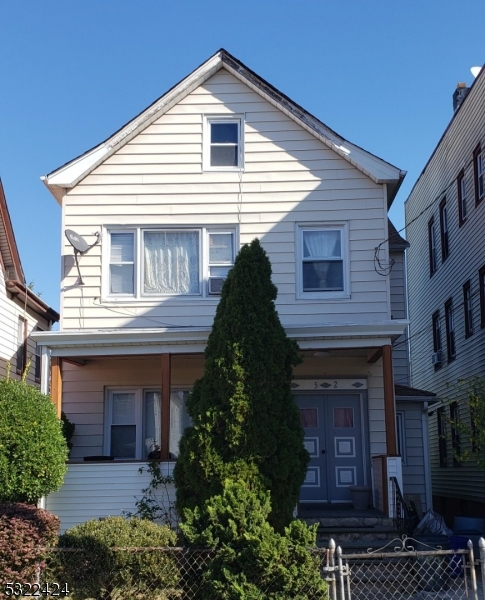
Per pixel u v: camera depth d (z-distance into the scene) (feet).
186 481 41.04
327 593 25.98
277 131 52.19
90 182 51.80
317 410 53.52
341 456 52.90
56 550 28.43
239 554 26.18
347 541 42.55
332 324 46.98
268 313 42.37
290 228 51.13
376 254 50.49
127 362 54.13
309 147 51.88
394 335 47.37
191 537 27.53
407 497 57.82
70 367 54.44
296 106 51.70
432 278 82.74
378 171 50.85
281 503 39.93
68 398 54.08
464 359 68.80
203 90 52.75
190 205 51.57
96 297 50.42
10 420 39.04
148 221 51.34
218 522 27.68
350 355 53.26
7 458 38.68
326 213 51.13
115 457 53.47
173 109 52.70
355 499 49.70
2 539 27.58
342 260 50.80
